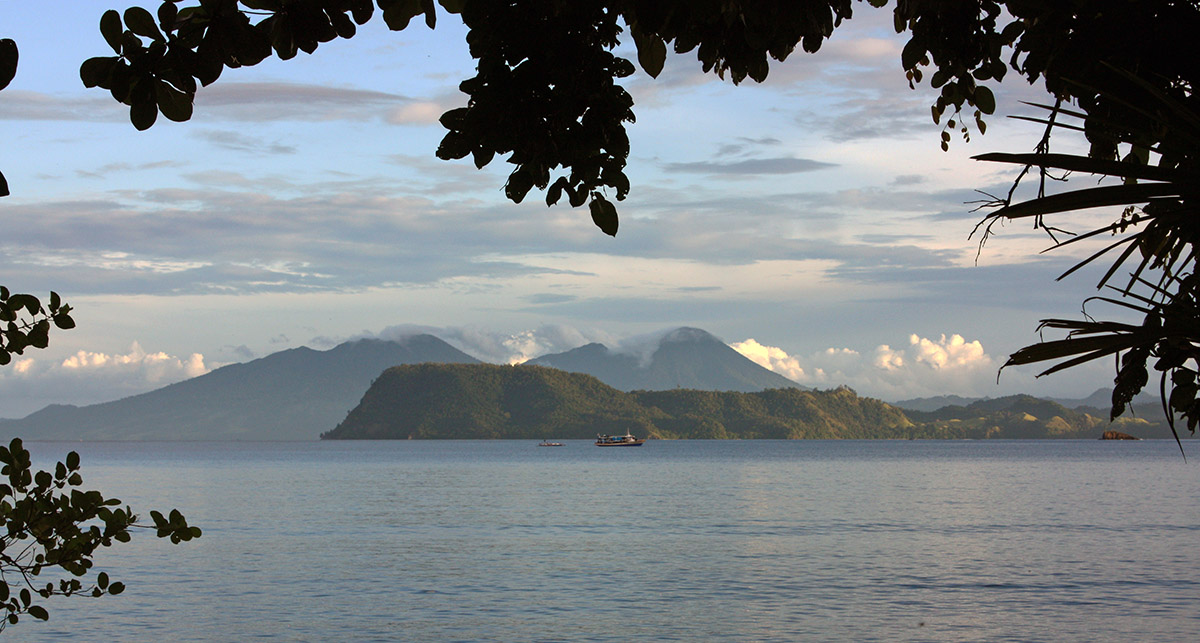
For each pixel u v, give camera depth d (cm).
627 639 2155
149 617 2402
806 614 2397
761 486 7631
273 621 2366
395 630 2267
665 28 301
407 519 4909
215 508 5669
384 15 278
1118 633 2166
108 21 255
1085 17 300
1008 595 2612
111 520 458
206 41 260
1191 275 251
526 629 2266
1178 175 226
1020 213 239
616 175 312
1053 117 285
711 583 2836
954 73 432
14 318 421
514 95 296
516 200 313
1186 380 259
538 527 4444
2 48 230
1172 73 286
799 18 310
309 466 13000
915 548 3569
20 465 444
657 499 6244
